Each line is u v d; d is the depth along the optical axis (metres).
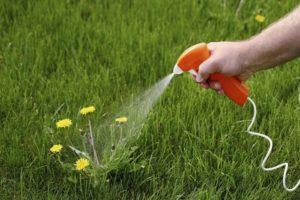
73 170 2.60
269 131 2.88
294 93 3.17
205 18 3.84
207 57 2.23
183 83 3.19
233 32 3.74
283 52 2.04
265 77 3.26
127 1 3.96
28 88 3.14
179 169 2.67
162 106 3.01
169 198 2.55
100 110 2.96
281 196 2.56
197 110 2.99
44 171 2.68
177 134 2.84
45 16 3.73
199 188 2.60
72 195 2.56
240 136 2.85
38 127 2.91
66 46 3.52
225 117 2.92
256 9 3.92
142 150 2.77
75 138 2.81
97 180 2.55
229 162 2.67
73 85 3.14
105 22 3.75
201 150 2.76
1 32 3.64
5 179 2.66
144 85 3.24
